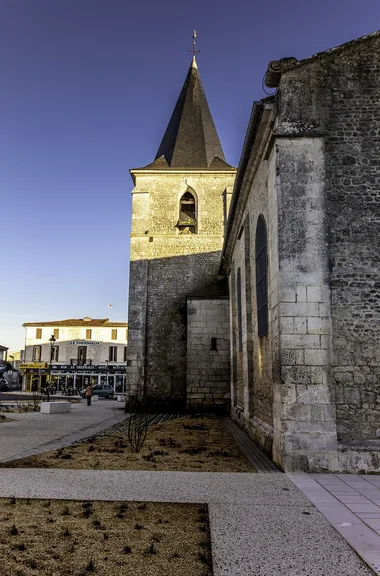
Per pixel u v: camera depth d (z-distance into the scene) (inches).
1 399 1267.2
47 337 1936.5
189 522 195.6
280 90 358.0
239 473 298.7
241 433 519.5
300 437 309.0
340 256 340.5
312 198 340.2
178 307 898.7
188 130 1024.9
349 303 333.4
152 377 868.6
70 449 383.9
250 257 530.6
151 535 179.2
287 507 218.2
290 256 333.1
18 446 400.5
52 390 1684.3
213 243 928.3
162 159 1009.5
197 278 912.9
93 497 231.6
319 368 318.3
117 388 1886.1
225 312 826.8
